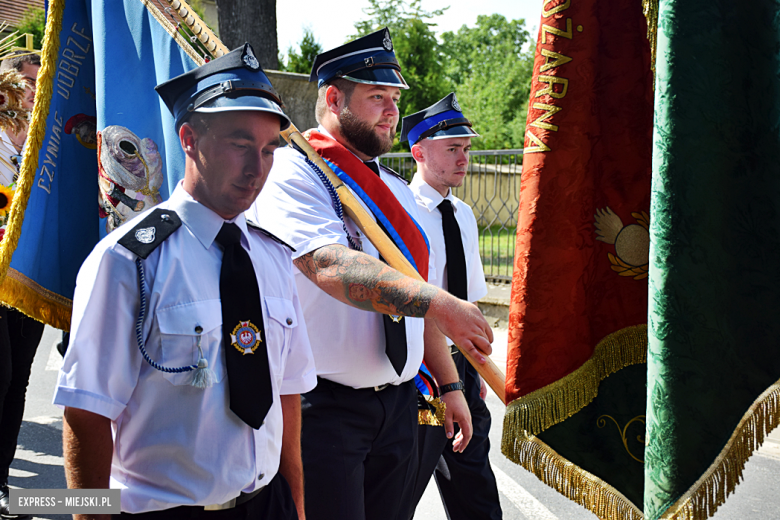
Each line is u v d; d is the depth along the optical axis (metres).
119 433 1.38
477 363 1.53
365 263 1.72
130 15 2.18
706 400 1.18
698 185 1.18
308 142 2.13
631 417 1.43
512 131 35.72
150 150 2.20
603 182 1.44
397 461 2.22
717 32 1.19
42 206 2.13
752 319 1.20
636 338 1.43
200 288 1.39
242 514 1.44
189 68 2.12
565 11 1.41
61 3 2.11
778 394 1.19
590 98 1.42
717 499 1.16
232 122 1.38
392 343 2.09
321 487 2.04
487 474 2.83
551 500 3.48
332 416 2.09
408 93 24.55
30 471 3.71
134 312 1.34
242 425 1.42
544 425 1.38
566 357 1.41
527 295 1.40
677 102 1.18
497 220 8.05
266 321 1.50
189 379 1.34
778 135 1.22
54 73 2.07
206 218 1.44
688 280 1.18
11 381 3.15
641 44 1.41
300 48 16.88
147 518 1.36
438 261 3.16
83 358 1.29
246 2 9.30
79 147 2.23
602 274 1.45
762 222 1.21
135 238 1.36
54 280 2.16
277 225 1.91
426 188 3.24
